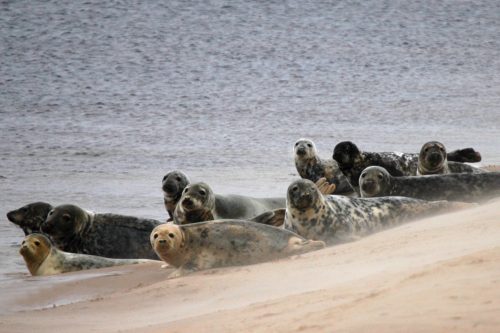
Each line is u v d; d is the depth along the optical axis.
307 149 78.00
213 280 40.69
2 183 123.69
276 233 46.97
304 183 51.47
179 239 46.59
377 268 35.16
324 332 23.05
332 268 37.75
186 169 138.38
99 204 103.44
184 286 40.56
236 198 65.69
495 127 197.38
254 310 30.27
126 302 39.31
